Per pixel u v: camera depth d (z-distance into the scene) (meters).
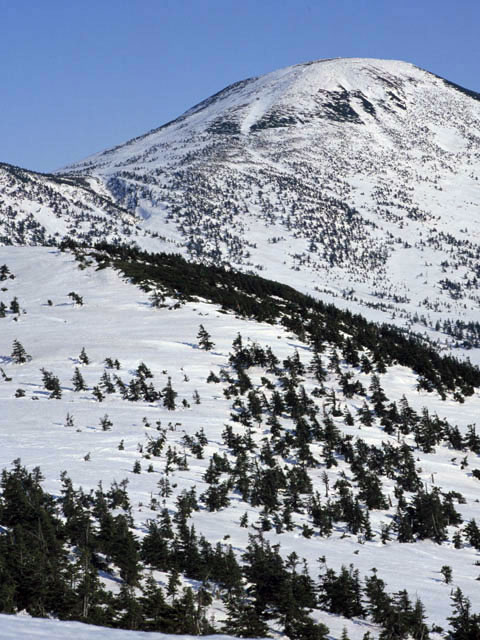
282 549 121.94
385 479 182.50
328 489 165.38
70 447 168.38
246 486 153.25
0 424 189.75
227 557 97.62
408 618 89.62
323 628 84.94
